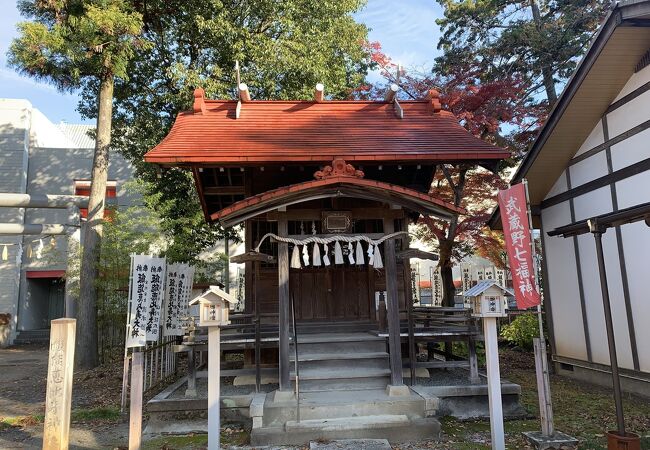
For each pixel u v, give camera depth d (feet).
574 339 31.89
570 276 32.14
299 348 24.99
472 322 25.25
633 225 26.04
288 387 21.75
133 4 44.14
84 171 70.03
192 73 42.27
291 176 28.76
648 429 20.25
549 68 54.34
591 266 29.81
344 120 31.63
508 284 58.54
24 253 68.23
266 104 33.24
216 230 49.55
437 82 46.52
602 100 27.35
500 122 42.86
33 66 37.73
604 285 18.47
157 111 47.57
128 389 30.89
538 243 47.85
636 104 25.55
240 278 57.21
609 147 27.78
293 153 25.02
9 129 68.74
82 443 20.72
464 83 45.34
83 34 36.06
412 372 23.75
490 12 58.65
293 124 30.63
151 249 46.42
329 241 22.68
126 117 49.39
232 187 30.78
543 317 42.16
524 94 50.19
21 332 66.64
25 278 68.23
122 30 37.68
